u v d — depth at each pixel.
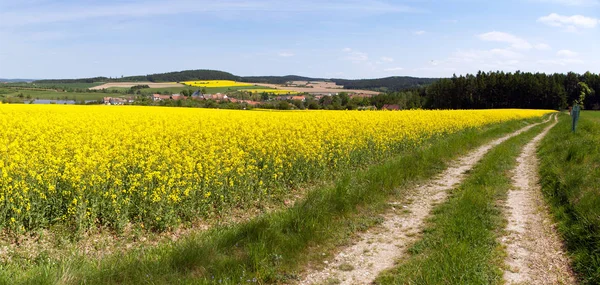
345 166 13.35
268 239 6.49
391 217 8.25
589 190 7.99
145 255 6.35
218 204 9.32
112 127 17.67
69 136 14.60
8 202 7.38
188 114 27.47
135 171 10.12
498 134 25.47
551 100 96.50
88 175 8.77
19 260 6.38
